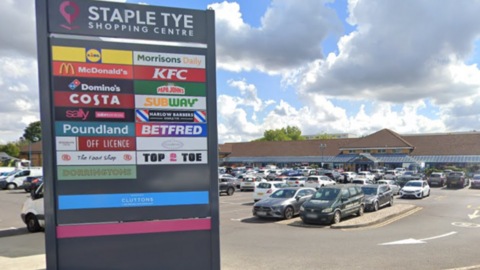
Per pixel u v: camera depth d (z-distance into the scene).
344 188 13.99
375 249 8.59
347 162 54.75
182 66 4.47
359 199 14.41
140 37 4.33
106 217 4.16
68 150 4.06
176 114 4.43
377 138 56.44
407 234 10.70
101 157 4.16
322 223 12.74
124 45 4.27
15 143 85.38
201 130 4.52
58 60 4.06
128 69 4.28
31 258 7.65
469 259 7.55
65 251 4.02
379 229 11.70
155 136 4.35
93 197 4.13
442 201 21.86
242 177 34.16
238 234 10.96
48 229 3.96
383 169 49.09
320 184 30.50
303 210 12.97
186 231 4.42
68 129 4.07
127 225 4.22
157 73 4.38
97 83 4.17
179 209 4.41
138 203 4.27
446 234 10.66
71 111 4.08
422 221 13.55
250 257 7.82
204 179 4.51
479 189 31.73
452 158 49.16
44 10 4.02
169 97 4.42
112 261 4.16
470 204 19.89
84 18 4.15
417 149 53.97
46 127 3.98
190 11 4.52
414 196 23.89
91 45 4.17
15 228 11.80
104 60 4.20
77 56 4.12
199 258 4.45
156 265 4.30
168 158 4.39
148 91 4.34
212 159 4.54
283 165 63.47
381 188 17.98
